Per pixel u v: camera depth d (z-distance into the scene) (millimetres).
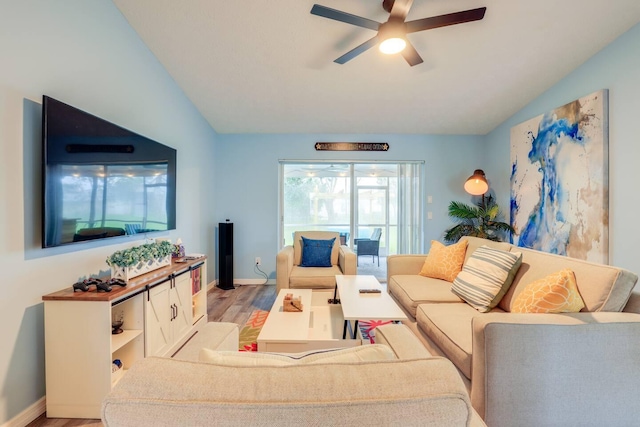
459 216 4215
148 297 2010
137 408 473
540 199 3363
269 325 1970
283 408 472
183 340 2484
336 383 504
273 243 4496
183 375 513
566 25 2414
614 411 1245
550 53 2732
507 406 1233
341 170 4750
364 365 546
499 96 3469
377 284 2699
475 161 4535
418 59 2322
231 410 469
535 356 1232
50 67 1749
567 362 1236
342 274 3371
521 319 1289
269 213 4484
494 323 1251
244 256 4496
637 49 2354
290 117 3998
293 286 3273
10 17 1525
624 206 2457
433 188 4535
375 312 1994
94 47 2086
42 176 1609
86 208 1896
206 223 4090
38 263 1674
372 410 474
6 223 1517
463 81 3197
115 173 2156
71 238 1786
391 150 4512
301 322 2020
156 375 508
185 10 2340
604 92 2584
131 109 2486
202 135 3936
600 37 2520
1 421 1496
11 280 1540
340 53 2793
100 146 2016
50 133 1647
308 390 493
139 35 2578
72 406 1642
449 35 2543
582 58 2785
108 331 1644
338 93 3447
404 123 4168
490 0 2211
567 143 2973
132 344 1968
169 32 2553
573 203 2904
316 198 4738
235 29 2514
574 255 2896
